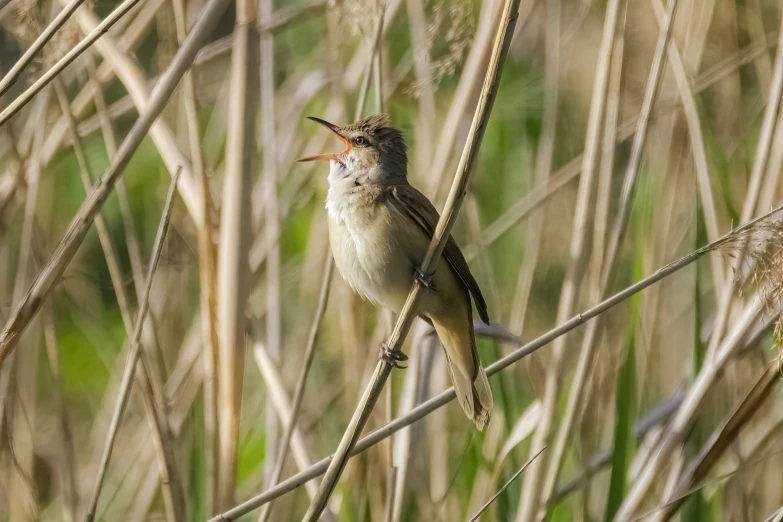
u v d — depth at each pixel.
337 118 10.42
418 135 10.47
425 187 9.96
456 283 7.76
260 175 10.75
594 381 9.18
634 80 10.51
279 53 12.30
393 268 7.70
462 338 7.80
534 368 9.92
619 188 11.25
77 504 9.45
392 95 10.46
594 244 8.23
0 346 6.12
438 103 11.16
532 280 9.84
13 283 10.47
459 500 8.91
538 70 11.51
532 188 10.72
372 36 8.58
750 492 9.10
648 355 9.47
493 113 10.89
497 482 8.28
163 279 11.11
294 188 10.76
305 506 9.84
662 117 10.26
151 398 7.23
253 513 9.64
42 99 8.76
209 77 12.52
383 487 8.95
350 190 7.91
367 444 6.51
